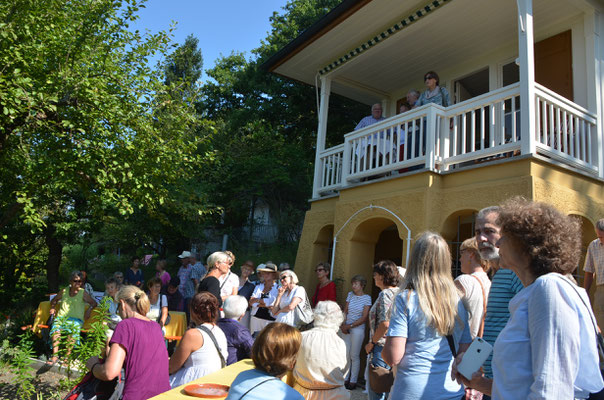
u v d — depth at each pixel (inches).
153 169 345.1
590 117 268.5
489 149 244.7
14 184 360.2
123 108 337.4
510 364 62.9
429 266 101.1
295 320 236.5
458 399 96.6
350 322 254.1
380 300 154.5
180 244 743.7
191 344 144.4
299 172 707.4
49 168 315.0
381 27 343.6
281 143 729.6
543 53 318.7
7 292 562.9
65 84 294.4
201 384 111.4
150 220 629.6
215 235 693.9
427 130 267.0
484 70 370.3
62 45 308.2
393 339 97.2
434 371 95.7
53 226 553.3
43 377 271.9
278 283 283.7
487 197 236.2
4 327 409.7
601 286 187.8
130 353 132.4
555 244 66.4
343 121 723.4
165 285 407.8
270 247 632.4
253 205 735.1
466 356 80.7
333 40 367.2
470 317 117.8
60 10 315.0
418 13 312.0
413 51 371.9
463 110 264.4
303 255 375.6
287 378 140.8
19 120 300.8
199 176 674.2
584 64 289.4
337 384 138.0
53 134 311.7
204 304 151.1
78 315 298.7
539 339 59.3
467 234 313.6
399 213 273.4
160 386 134.4
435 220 257.0
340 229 319.6
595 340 63.1
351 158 338.6
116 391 138.6
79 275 301.4
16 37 271.0
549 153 235.3
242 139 749.3
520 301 65.8
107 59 333.1
